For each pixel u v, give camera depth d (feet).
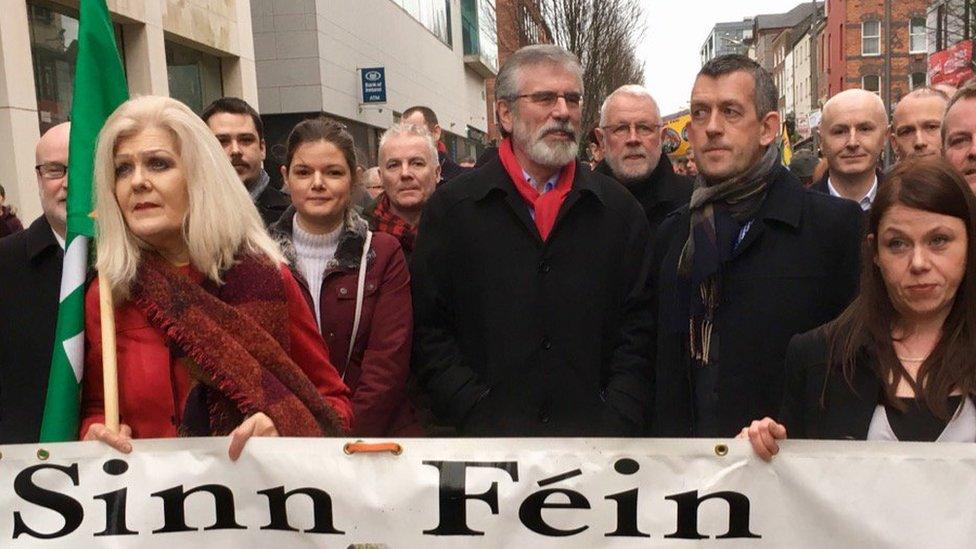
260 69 61.62
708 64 9.78
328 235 11.34
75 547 7.06
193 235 7.38
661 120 16.05
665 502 7.06
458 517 7.11
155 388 7.42
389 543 7.14
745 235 9.48
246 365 7.28
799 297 9.32
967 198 7.06
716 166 9.57
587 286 10.19
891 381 7.31
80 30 8.12
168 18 39.24
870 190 16.02
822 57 180.86
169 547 7.13
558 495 7.09
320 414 7.68
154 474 7.09
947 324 7.28
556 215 10.20
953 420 7.11
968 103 10.65
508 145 10.71
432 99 104.99
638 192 15.84
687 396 9.94
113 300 7.48
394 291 11.05
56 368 7.48
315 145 11.05
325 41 62.90
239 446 7.09
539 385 10.13
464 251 10.42
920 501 6.77
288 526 7.18
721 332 9.53
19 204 27.91
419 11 99.81
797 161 26.73
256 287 7.66
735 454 6.98
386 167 14.33
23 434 9.21
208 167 7.48
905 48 153.28
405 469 7.12
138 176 7.23
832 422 7.60
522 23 85.51
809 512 6.92
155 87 37.42
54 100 31.48
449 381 10.36
